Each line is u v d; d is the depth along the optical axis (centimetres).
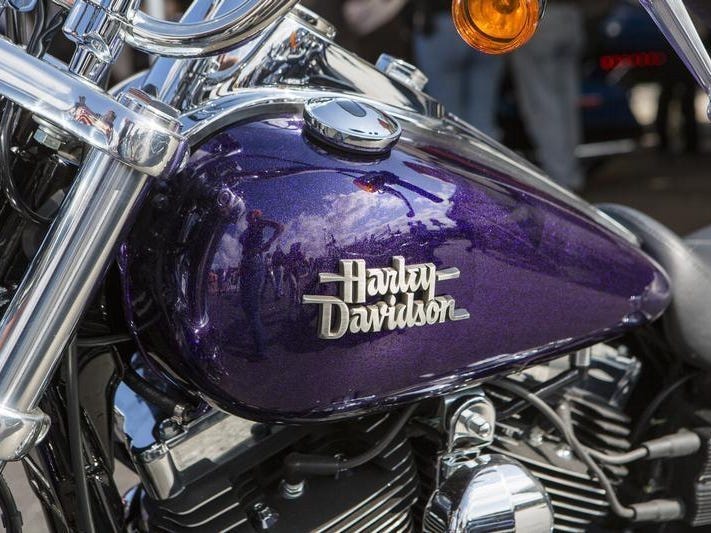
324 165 106
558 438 140
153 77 113
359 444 124
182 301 100
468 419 121
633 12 521
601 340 128
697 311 143
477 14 97
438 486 122
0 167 97
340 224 104
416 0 404
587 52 505
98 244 84
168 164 83
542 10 96
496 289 115
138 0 84
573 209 124
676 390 152
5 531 115
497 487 118
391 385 112
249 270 100
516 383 135
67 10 95
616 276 125
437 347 113
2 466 90
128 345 117
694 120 593
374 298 106
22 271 104
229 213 100
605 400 146
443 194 112
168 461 111
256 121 108
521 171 124
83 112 81
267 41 116
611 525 151
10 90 82
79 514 110
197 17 109
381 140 107
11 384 84
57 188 102
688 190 515
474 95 434
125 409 119
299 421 110
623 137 520
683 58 101
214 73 113
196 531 112
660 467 151
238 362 102
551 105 456
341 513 118
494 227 114
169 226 102
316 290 103
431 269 110
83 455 110
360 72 123
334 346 106
